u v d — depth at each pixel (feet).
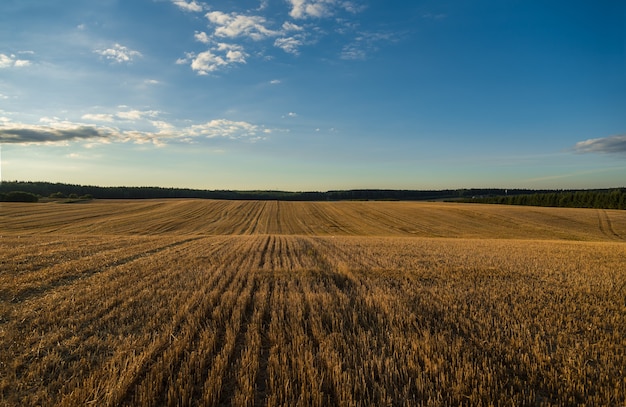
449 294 28.45
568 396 13.50
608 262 49.52
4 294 28.02
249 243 75.97
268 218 185.47
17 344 17.97
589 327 20.56
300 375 14.60
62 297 27.12
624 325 21.31
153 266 41.93
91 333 19.97
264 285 31.99
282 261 49.39
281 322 21.75
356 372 14.82
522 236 142.61
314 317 22.24
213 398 12.85
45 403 12.69
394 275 37.83
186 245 69.36
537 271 40.81
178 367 15.66
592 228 160.15
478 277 36.76
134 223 157.79
